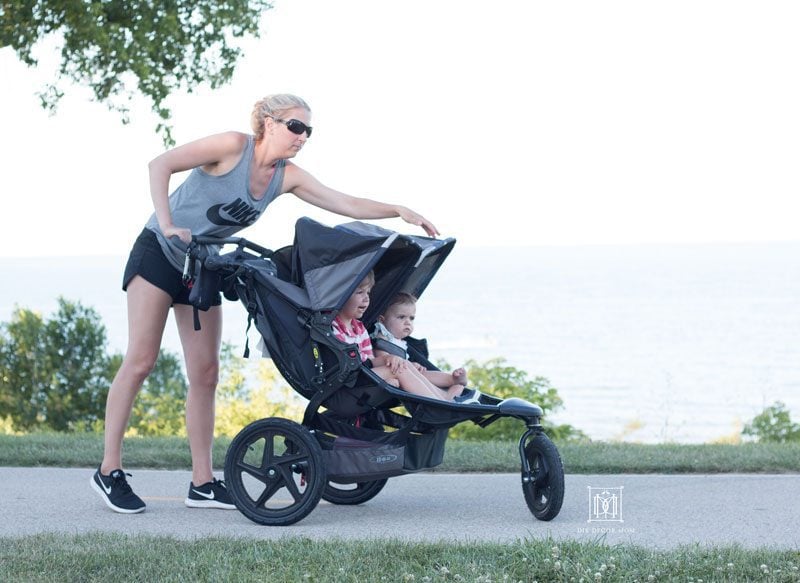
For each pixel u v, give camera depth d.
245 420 14.84
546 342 57.62
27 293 145.38
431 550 4.67
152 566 4.45
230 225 5.85
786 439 12.93
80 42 11.10
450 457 7.50
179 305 6.02
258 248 5.90
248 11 11.49
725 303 94.88
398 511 5.92
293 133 5.69
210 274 5.53
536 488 5.60
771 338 59.81
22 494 6.44
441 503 6.16
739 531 5.34
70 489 6.61
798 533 5.29
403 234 5.61
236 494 5.57
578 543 4.70
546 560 4.39
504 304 96.94
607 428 26.86
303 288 5.68
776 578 4.27
